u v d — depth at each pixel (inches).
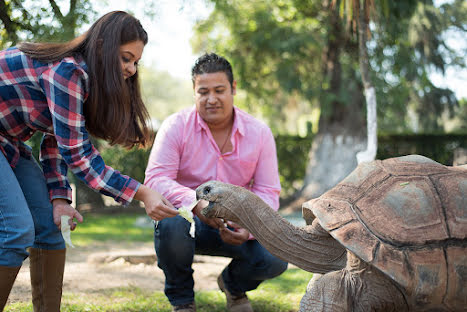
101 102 83.1
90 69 81.7
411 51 450.3
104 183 83.7
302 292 139.4
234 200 90.5
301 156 495.5
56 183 94.5
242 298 118.2
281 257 95.0
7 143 85.0
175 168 112.8
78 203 398.3
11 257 78.7
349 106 447.2
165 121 116.0
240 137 113.7
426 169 93.7
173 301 109.5
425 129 545.0
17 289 134.1
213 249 115.1
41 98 81.8
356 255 84.2
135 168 412.5
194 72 110.3
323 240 95.8
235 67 500.7
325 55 453.7
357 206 90.0
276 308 123.5
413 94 520.1
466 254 84.1
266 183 116.4
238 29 494.0
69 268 175.8
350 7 223.9
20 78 80.4
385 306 88.0
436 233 85.0
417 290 82.5
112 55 81.7
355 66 444.5
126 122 85.0
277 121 635.5
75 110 80.0
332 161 445.1
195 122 113.4
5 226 79.0
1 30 173.8
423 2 431.2
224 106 109.7
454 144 487.2
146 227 314.3
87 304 119.9
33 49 81.4
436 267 83.0
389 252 83.4
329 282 87.2
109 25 82.4
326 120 455.2
